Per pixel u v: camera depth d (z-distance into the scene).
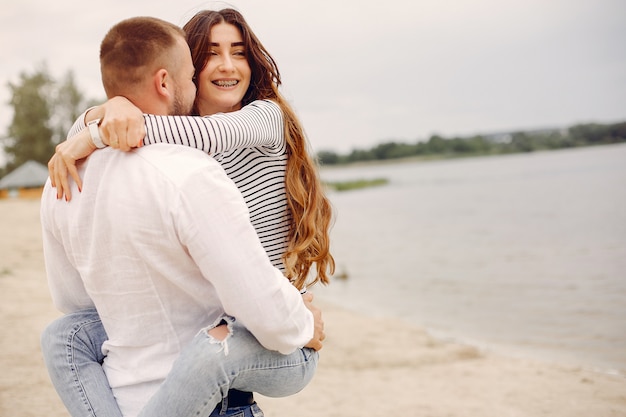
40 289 8.84
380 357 7.91
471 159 193.00
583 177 83.75
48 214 1.88
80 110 55.44
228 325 1.77
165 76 1.82
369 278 19.52
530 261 22.45
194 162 1.71
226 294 1.67
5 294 8.27
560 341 10.31
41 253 12.95
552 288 16.67
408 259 24.52
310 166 2.18
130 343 1.79
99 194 1.73
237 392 1.88
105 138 1.73
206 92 2.26
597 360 8.73
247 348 1.77
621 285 16.64
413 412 5.56
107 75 1.83
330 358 7.77
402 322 10.63
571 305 14.09
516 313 13.23
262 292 1.68
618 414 5.58
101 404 1.82
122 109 1.74
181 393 1.69
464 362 7.86
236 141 1.86
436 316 12.85
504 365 7.69
